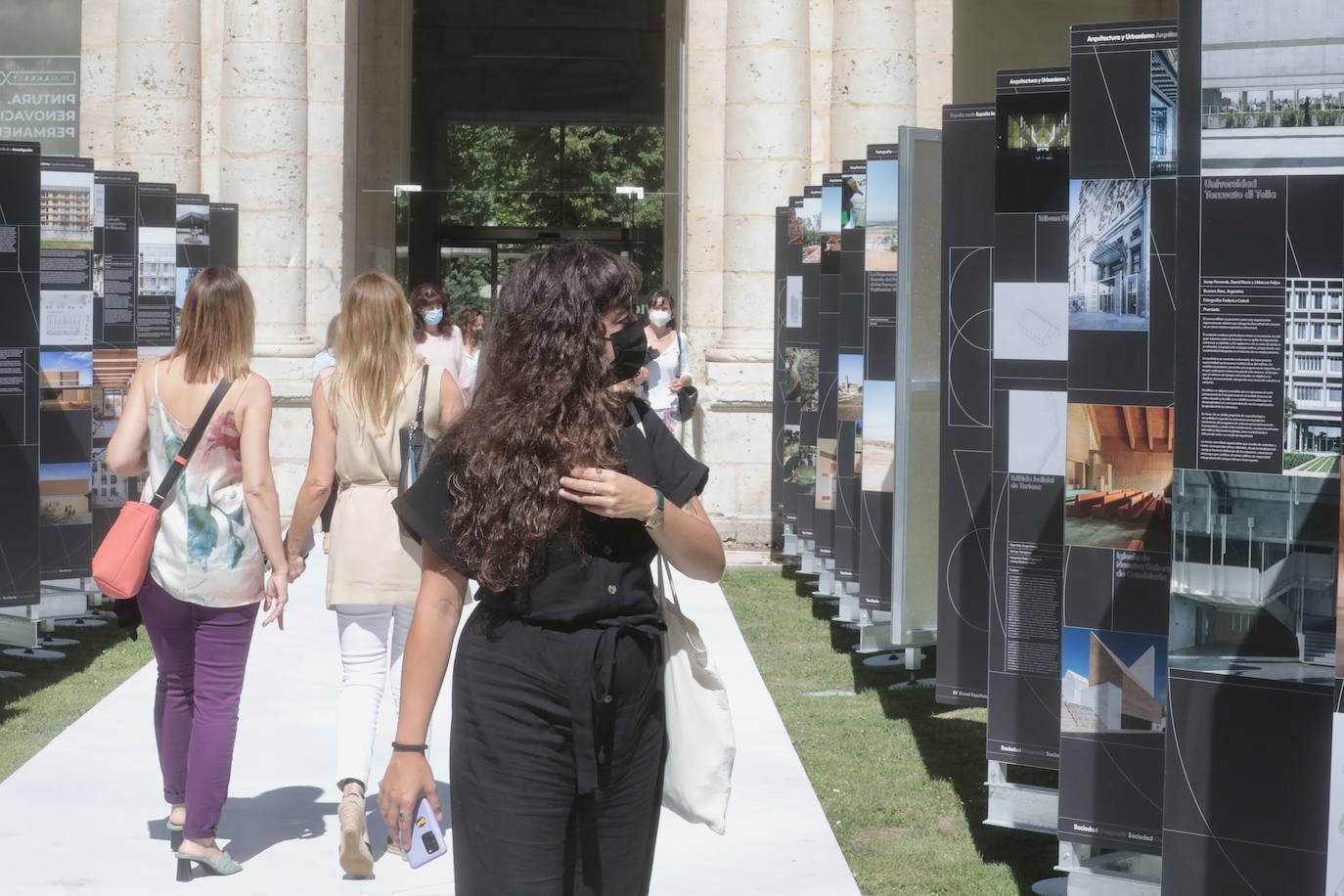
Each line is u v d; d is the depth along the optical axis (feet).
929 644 28.45
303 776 22.52
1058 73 19.10
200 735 17.84
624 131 76.69
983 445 23.48
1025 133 19.30
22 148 28.25
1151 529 16.35
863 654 32.12
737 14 47.29
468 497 10.30
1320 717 13.61
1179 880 14.23
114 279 34.94
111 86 53.62
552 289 10.50
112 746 23.84
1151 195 16.22
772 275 47.34
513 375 10.48
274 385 48.42
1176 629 14.17
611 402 10.49
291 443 48.83
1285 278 13.60
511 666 10.30
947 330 23.59
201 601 17.53
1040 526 19.16
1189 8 13.80
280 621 17.99
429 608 10.67
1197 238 13.94
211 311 17.66
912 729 25.98
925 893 17.98
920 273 27.48
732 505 46.85
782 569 44.09
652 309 45.37
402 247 72.33
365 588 18.49
